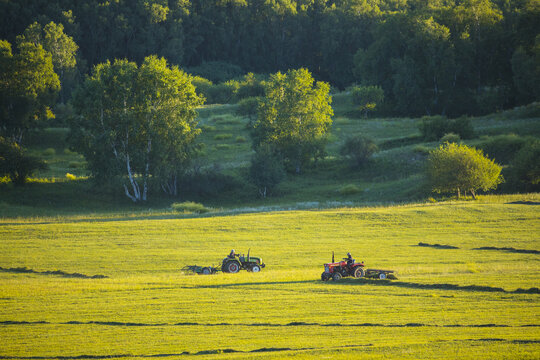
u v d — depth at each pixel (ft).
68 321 150.82
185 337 135.03
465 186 445.78
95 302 171.73
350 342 126.31
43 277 227.40
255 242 303.68
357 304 163.63
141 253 276.21
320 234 322.96
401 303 163.73
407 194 508.94
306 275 211.00
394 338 128.67
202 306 164.76
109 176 528.63
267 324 144.56
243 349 123.75
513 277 199.82
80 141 529.86
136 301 172.45
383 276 201.46
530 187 480.64
